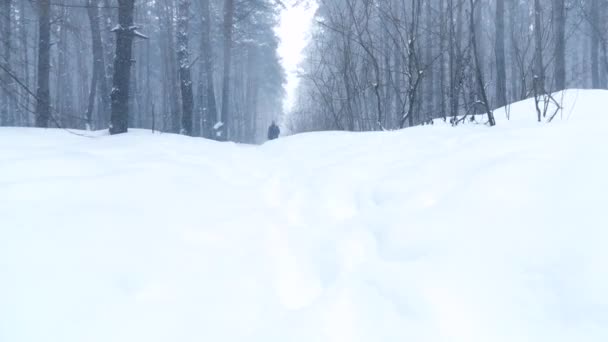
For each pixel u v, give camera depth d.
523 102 5.79
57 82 23.28
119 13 8.23
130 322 1.56
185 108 12.62
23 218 2.07
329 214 2.67
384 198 2.51
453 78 5.92
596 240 1.52
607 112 4.25
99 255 1.87
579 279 1.41
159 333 1.54
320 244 2.23
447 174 2.50
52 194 2.41
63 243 1.90
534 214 1.76
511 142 2.69
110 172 3.01
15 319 1.49
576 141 2.31
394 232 2.03
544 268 1.50
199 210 2.59
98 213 2.23
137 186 2.77
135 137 5.30
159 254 1.97
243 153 5.69
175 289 1.77
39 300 1.57
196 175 3.42
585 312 1.31
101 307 1.60
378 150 3.83
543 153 2.26
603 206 1.67
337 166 3.51
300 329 1.57
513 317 1.35
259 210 2.78
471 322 1.38
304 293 1.88
